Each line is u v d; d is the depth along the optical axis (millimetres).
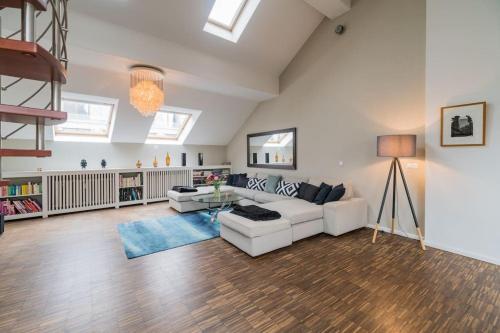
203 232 3645
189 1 3305
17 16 2705
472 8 2646
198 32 3768
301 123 4965
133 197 5508
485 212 2613
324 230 3572
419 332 1615
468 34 2678
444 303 1922
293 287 2164
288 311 1837
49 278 2314
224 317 1768
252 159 6422
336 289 2131
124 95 4535
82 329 1646
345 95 4129
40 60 1347
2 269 2492
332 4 3869
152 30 3490
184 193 4934
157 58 3611
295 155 5105
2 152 1513
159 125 6074
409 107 3322
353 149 4031
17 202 4238
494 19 2508
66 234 3545
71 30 2943
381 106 3633
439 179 2943
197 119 5855
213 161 7301
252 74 4887
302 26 4414
